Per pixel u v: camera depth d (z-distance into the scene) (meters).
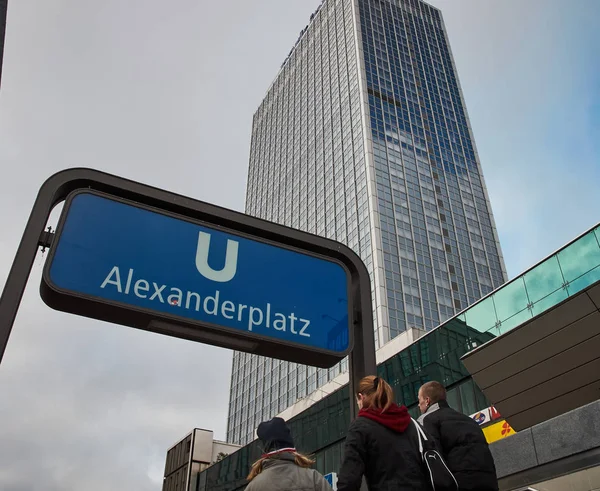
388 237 89.69
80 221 3.36
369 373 3.83
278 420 3.39
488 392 19.81
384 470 3.22
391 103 111.81
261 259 3.91
